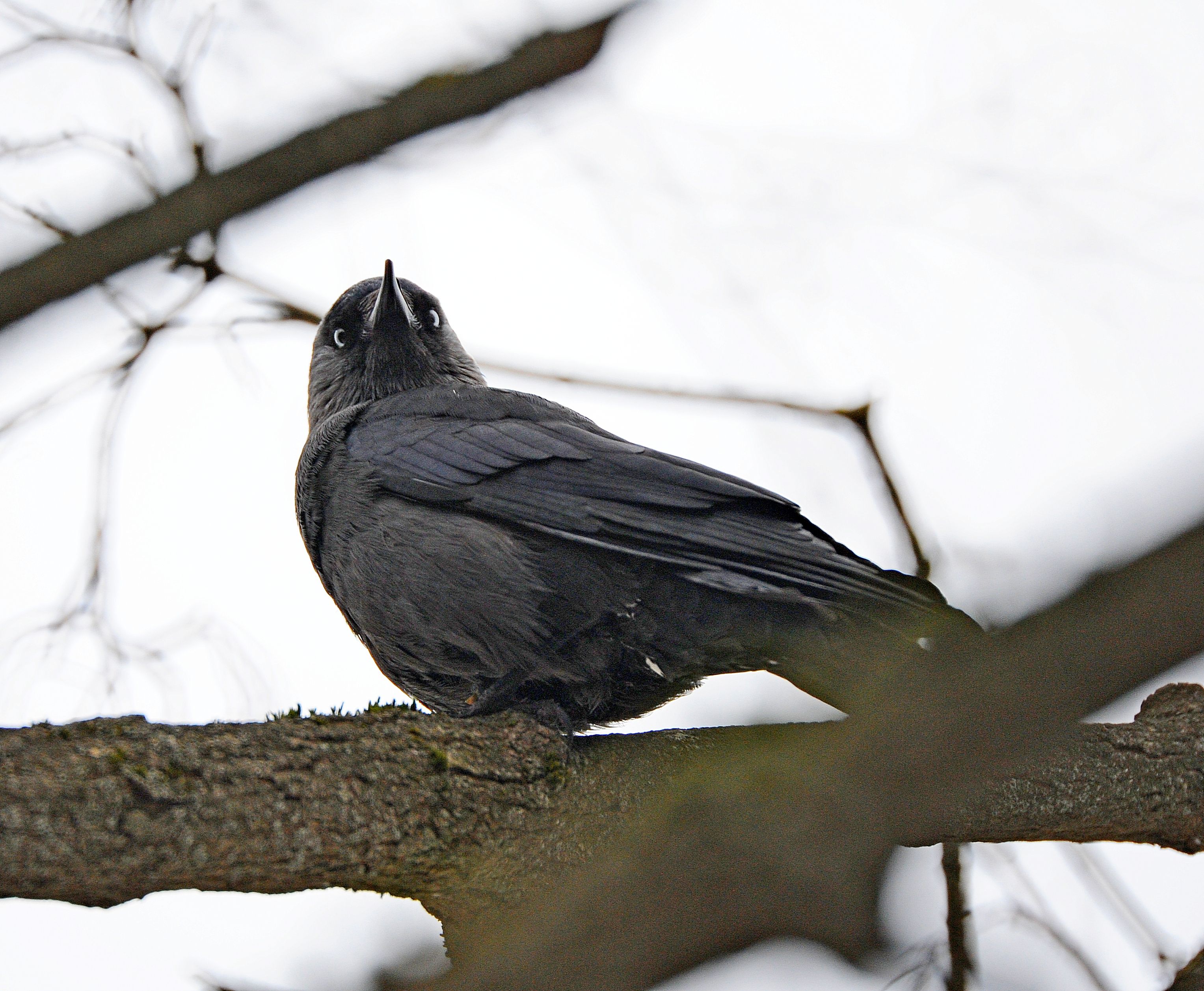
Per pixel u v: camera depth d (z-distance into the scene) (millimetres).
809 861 6344
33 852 5363
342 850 6312
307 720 6648
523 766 7219
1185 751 8680
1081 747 8430
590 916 6355
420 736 6980
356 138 9469
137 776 5684
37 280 8969
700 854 6520
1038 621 3932
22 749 5598
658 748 7688
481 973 6250
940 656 4848
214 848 5844
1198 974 8000
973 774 4641
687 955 6469
